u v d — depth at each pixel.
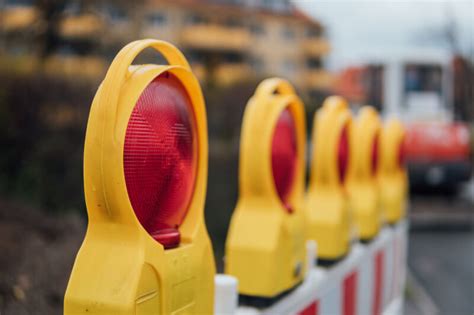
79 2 10.55
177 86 1.67
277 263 2.13
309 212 2.82
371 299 3.65
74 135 8.65
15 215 5.96
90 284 1.40
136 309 1.39
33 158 8.38
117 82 1.38
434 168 14.13
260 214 2.16
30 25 10.39
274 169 2.22
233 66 35.50
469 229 12.13
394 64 15.59
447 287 7.90
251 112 2.18
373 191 3.55
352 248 3.28
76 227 6.35
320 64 44.34
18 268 4.52
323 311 2.69
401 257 4.85
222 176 9.22
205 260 1.71
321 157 2.84
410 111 15.43
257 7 41.16
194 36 34.16
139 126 1.48
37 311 4.04
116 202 1.39
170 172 1.61
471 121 19.47
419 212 12.72
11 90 8.45
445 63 15.56
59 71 9.16
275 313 2.15
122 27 11.07
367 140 3.50
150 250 1.44
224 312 1.88
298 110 2.45
